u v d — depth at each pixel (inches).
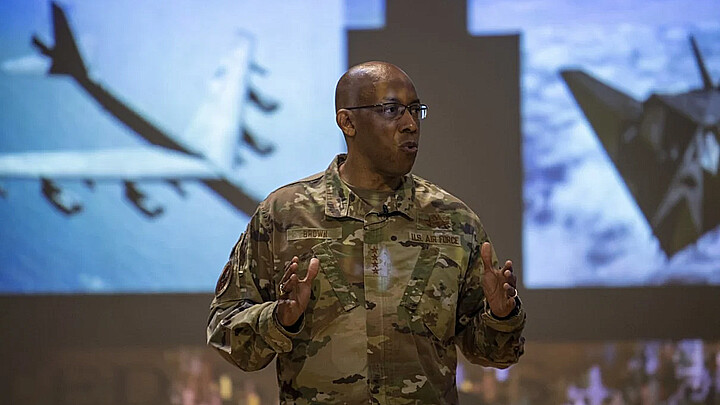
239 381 374.3
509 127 374.6
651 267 369.1
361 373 180.7
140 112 375.2
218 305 193.5
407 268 188.1
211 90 376.2
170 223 373.7
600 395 368.5
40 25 377.4
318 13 377.7
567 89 373.4
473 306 193.9
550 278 370.0
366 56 378.3
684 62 371.2
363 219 190.2
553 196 371.9
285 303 170.2
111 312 373.1
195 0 378.0
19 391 372.5
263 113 375.2
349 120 192.7
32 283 373.4
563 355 369.7
